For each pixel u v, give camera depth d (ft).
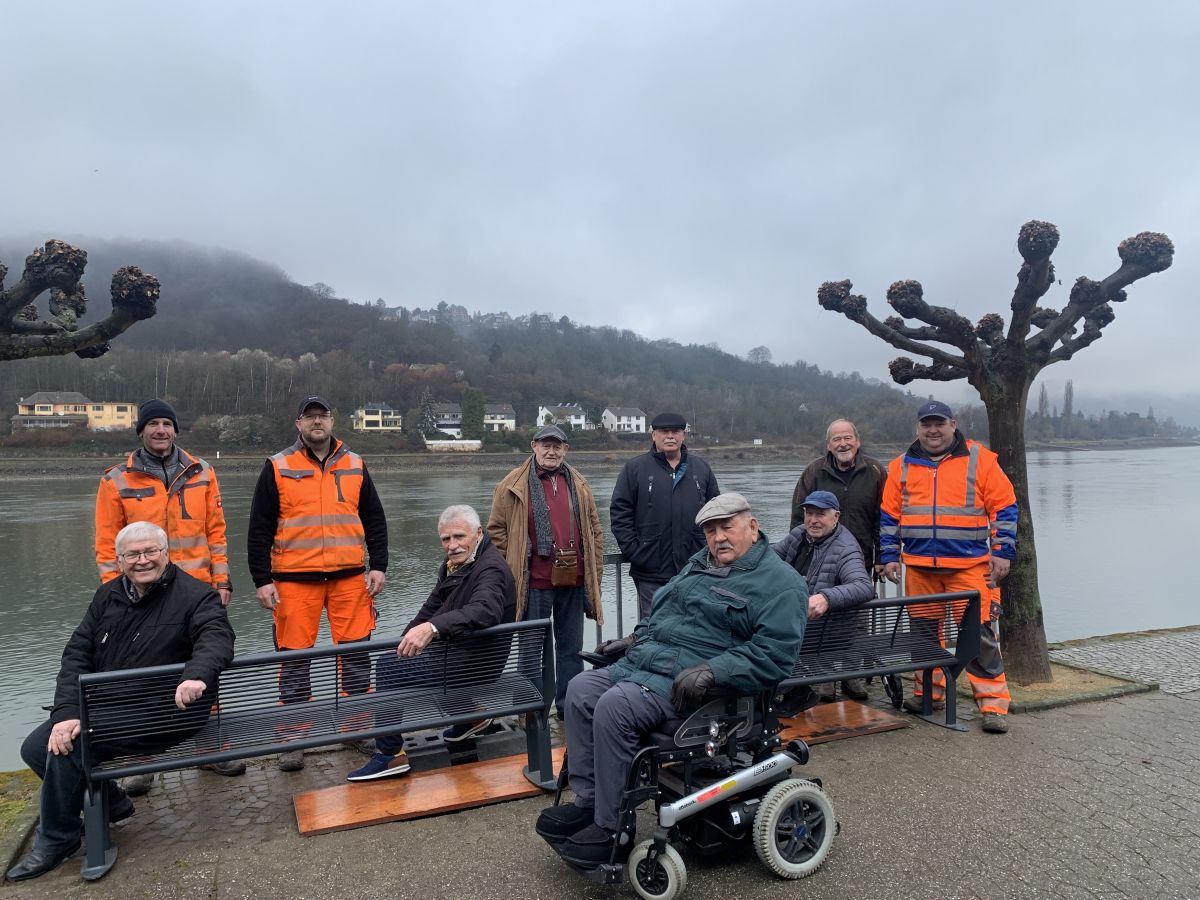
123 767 10.48
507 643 12.94
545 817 10.23
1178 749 14.78
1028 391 20.38
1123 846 10.98
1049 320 22.53
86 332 13.48
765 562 10.89
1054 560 68.49
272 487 14.60
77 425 265.54
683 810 9.57
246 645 40.88
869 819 11.86
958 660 15.96
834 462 18.44
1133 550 74.33
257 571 14.71
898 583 17.52
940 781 13.26
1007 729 15.89
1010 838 11.23
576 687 10.76
